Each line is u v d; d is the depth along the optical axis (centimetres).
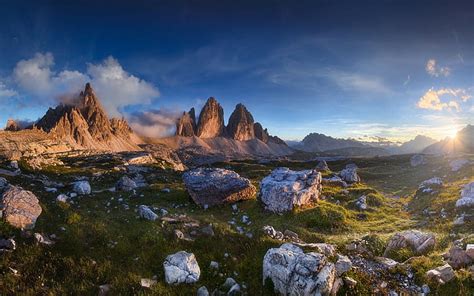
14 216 2077
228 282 1744
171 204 3331
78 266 1786
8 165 5625
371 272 1834
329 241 2427
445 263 1816
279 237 2356
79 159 17825
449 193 3728
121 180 4084
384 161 14725
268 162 17412
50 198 2922
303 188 3400
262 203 3225
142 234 2147
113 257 1916
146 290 1645
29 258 1802
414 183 5653
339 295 1603
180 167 16388
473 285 1574
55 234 2066
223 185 3347
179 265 1791
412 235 2228
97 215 2486
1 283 1595
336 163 15188
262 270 1831
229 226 2536
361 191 4391
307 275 1588
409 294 1620
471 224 2531
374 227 2923
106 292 1622
